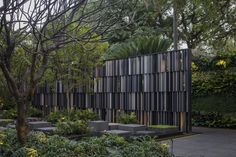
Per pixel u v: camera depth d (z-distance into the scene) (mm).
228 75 18250
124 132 13133
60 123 13703
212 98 18656
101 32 6445
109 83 18234
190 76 14930
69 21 6617
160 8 9289
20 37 7375
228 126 17547
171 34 23250
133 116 15883
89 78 18547
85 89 19453
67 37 7094
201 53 19891
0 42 6887
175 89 15320
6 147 7289
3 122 17938
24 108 7297
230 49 17062
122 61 17641
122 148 7512
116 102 17844
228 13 12477
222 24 13195
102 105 18578
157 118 15953
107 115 18281
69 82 18672
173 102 15391
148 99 16344
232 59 18141
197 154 10273
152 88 16203
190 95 14891
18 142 7480
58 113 18297
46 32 7125
